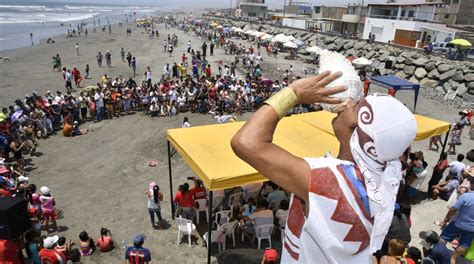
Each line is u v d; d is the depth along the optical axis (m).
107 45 53.00
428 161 14.15
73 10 161.25
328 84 1.33
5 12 116.25
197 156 8.06
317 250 1.28
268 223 8.92
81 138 17.14
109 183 12.65
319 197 1.22
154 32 73.19
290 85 1.34
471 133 16.91
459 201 6.85
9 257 6.75
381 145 1.23
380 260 4.55
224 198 9.47
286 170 1.25
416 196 11.19
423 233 9.14
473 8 54.88
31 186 9.77
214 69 34.31
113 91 20.64
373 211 1.23
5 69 32.94
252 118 1.32
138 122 19.56
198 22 90.62
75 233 9.67
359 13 53.31
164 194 11.82
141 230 9.84
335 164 1.27
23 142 15.00
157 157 14.98
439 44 35.34
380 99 1.28
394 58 33.56
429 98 25.19
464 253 6.98
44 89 25.75
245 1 106.12
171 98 21.05
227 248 9.03
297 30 56.56
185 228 9.07
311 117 11.02
